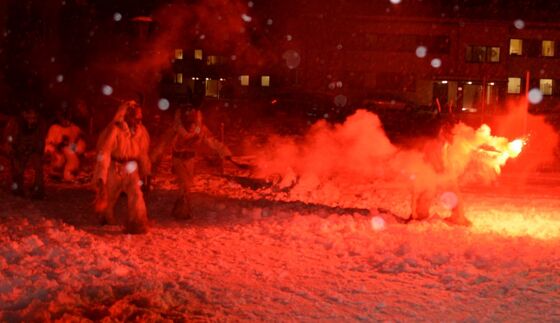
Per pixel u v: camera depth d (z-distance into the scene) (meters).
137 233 10.04
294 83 57.06
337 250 9.17
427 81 56.19
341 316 6.50
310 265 8.41
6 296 6.66
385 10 55.66
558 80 56.97
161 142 11.27
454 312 6.62
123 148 10.20
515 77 56.91
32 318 6.07
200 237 9.95
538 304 6.80
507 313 6.57
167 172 17.70
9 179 15.65
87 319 6.07
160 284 7.25
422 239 9.87
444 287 7.48
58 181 15.62
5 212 11.05
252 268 8.19
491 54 56.22
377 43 55.84
